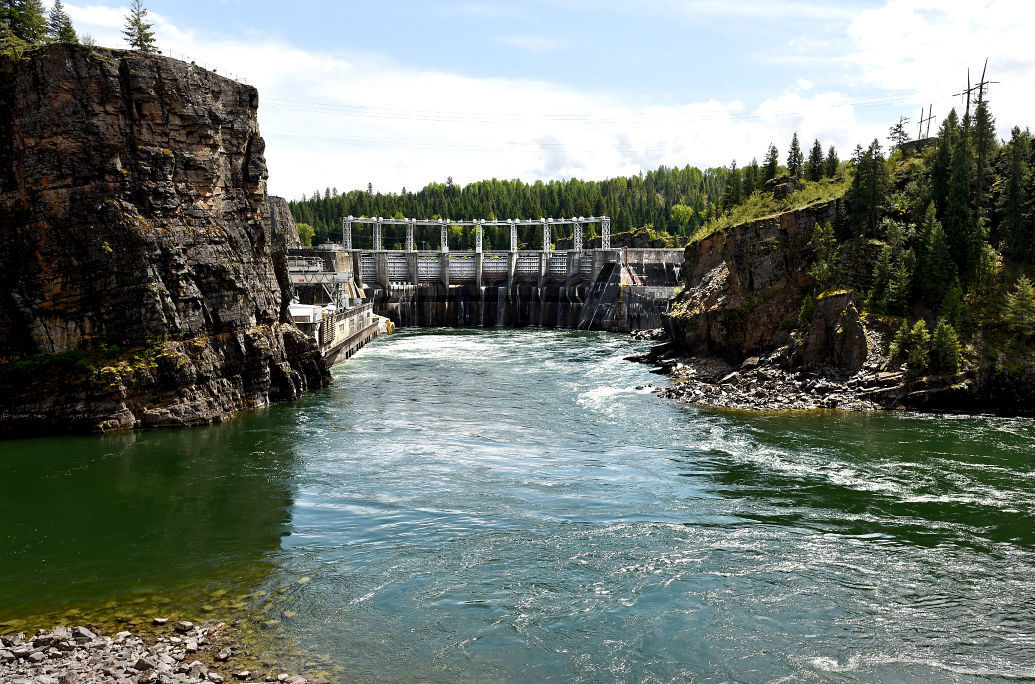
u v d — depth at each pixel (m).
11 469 51.62
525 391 84.44
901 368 74.31
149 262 64.44
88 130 62.25
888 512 43.38
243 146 75.38
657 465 53.16
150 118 65.31
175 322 66.06
